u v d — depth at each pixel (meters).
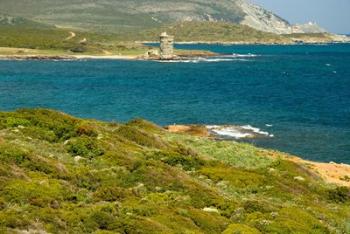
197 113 126.81
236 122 113.88
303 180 53.47
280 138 97.38
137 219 28.86
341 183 61.25
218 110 131.75
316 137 98.81
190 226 30.14
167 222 29.66
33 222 26.09
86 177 38.12
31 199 30.11
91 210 29.28
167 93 169.62
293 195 46.09
